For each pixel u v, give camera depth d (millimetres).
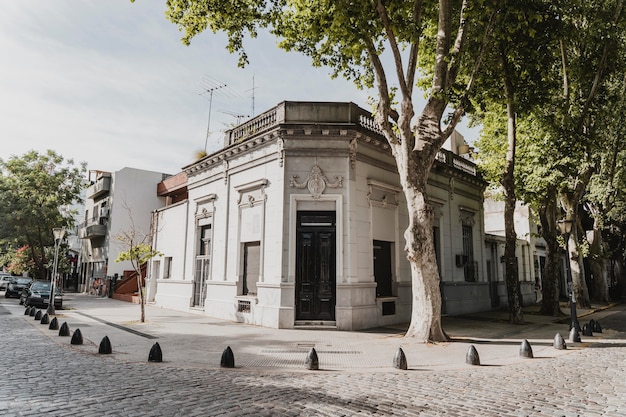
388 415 5121
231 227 17266
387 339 11758
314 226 14477
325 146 14664
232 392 6117
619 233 32094
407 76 11961
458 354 9578
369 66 14742
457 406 5551
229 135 18438
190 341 11094
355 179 14695
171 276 22625
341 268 13984
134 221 32562
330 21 11375
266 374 7500
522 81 15594
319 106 15062
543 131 16391
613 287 33812
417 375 7543
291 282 13898
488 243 24703
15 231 33000
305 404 5543
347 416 5051
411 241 11531
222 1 11953
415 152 11852
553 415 5207
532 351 9633
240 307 15844
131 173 33031
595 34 16047
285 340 11438
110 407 5211
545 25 13992
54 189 35125
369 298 14617
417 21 11617
